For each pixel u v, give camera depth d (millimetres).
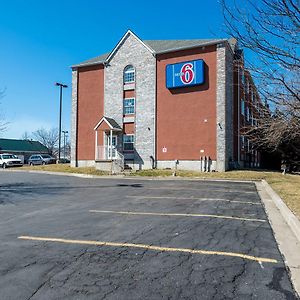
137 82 32156
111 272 4926
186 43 30859
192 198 13102
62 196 14102
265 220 8859
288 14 5613
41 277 4734
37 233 7336
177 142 29750
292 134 10773
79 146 34938
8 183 20609
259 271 5020
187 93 29562
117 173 27703
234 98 30500
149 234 7168
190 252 5902
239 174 25156
